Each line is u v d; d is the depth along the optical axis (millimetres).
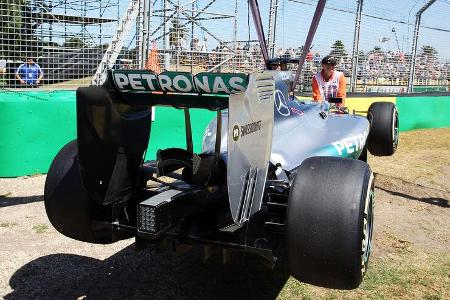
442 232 4480
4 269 3459
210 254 2807
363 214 2365
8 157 5855
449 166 7375
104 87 2514
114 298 3119
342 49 11352
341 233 2316
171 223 2568
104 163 2621
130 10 7246
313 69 11047
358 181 2395
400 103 10992
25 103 5875
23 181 5777
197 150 7371
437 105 11906
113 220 2797
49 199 2922
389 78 13078
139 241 2746
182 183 2930
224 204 2994
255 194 2654
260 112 2576
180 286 3307
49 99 6172
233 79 2270
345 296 3193
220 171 2857
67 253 3785
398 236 4324
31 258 3662
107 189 2684
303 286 3324
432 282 3422
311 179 2445
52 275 3404
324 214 2344
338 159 2562
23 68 6863
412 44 12523
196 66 9562
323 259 2361
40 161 6086
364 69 12531
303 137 3652
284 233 2557
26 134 5926
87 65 7359
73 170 2916
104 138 2568
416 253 3941
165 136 7027
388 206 5242
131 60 7266
